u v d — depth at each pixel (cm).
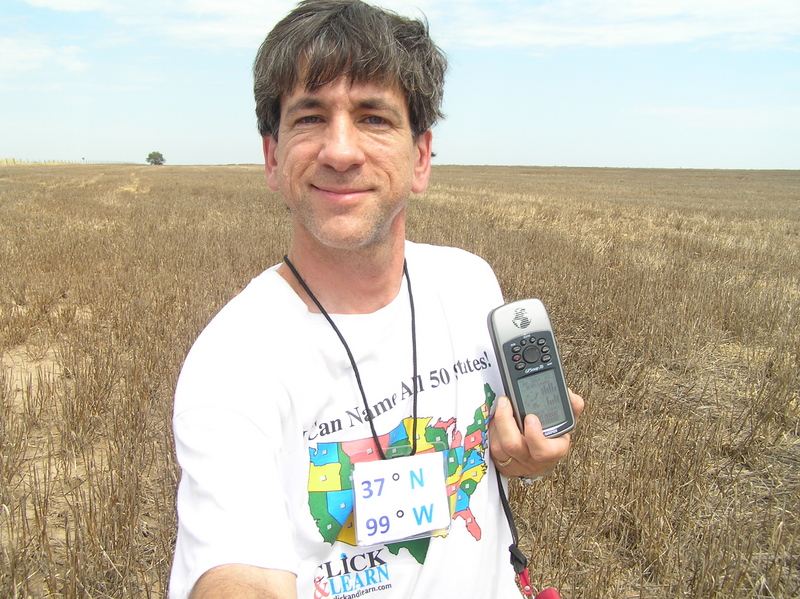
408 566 102
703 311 596
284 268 110
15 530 250
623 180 5331
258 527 79
